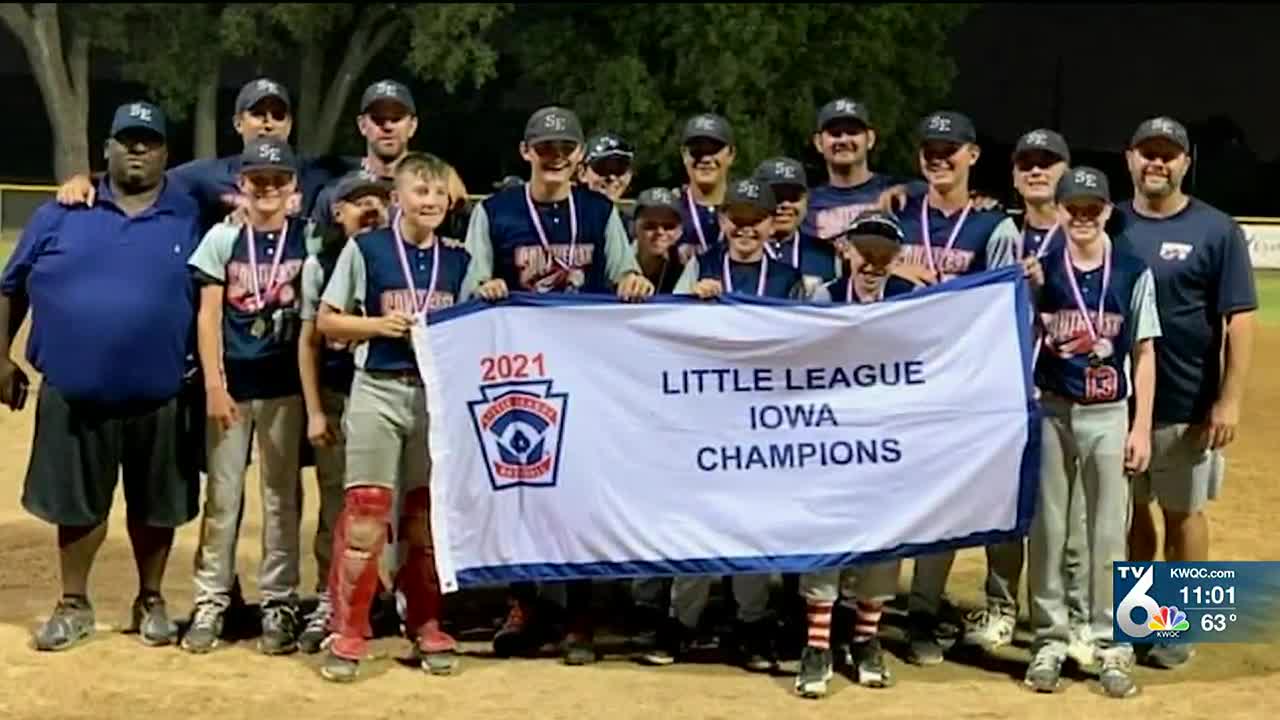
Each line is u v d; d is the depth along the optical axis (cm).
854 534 666
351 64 3753
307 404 679
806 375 670
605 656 705
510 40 3788
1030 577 679
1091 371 657
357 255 659
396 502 689
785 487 670
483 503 666
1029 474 667
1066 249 664
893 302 666
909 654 707
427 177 655
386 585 751
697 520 670
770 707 635
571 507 668
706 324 666
